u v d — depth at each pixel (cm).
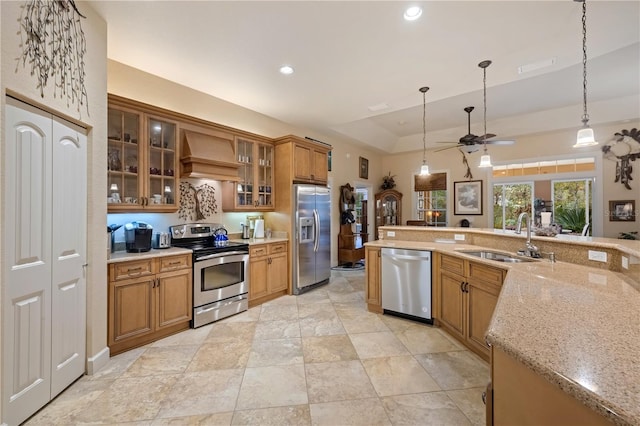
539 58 285
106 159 234
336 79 331
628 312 115
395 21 230
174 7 214
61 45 185
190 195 368
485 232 322
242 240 405
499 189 636
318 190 475
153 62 294
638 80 405
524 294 141
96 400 189
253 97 386
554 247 241
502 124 581
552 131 551
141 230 287
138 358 244
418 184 734
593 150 530
